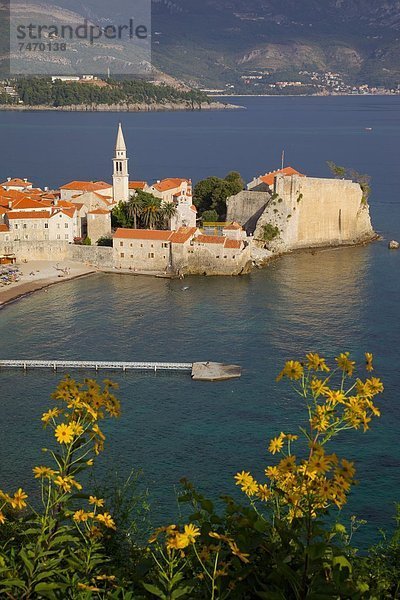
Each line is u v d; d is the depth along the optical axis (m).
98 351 125.62
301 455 85.00
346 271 186.38
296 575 19.36
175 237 184.75
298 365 21.86
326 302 155.50
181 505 71.19
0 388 109.56
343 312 147.50
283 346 126.94
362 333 133.50
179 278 180.75
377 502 73.81
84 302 157.00
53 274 180.12
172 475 80.31
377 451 86.25
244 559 19.30
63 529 22.92
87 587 20.62
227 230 199.50
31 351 125.69
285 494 20.91
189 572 21.72
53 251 192.75
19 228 195.12
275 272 186.25
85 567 21.88
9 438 89.94
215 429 93.81
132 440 89.81
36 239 196.38
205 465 83.25
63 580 21.62
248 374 114.25
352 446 87.62
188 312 148.62
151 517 68.00
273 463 83.81
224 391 107.56
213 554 20.75
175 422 96.12
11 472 80.38
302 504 21.11
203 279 179.75
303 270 188.12
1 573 21.12
